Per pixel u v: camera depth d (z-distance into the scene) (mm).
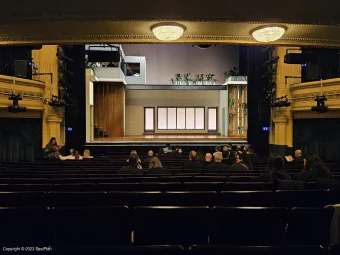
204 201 3328
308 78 9836
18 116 10414
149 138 16875
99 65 18625
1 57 10078
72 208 2541
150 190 3957
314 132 11227
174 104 22172
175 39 5090
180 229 2631
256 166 7129
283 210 2562
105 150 13703
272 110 12664
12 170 6168
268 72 12305
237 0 4188
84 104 13164
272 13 4336
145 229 2611
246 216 2580
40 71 11141
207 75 23047
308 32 5020
